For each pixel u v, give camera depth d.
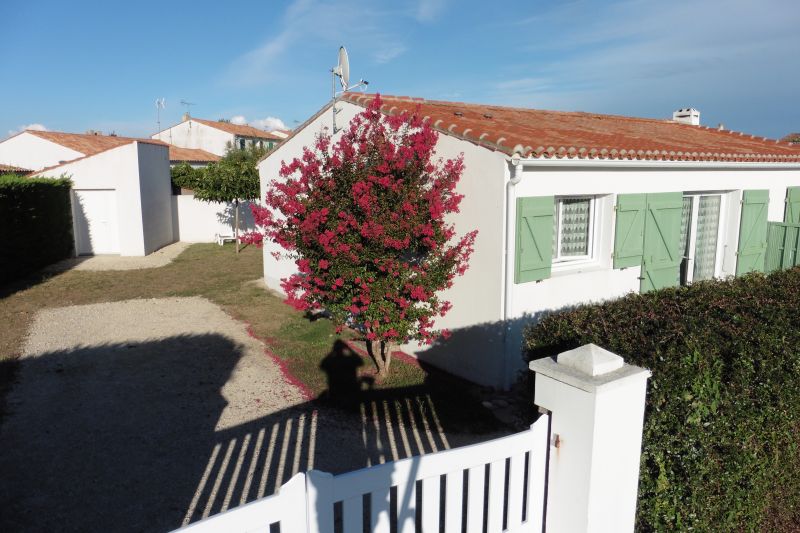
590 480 2.78
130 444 5.48
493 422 5.97
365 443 5.50
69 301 12.07
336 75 9.34
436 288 6.79
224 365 7.84
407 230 6.30
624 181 8.00
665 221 8.55
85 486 4.72
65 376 7.39
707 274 10.09
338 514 4.18
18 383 7.12
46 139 27.39
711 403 3.08
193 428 5.84
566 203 7.91
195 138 40.75
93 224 18.94
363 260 6.48
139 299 12.25
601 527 2.89
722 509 3.26
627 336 3.47
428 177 6.90
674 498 3.10
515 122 9.22
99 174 18.50
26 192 14.93
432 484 2.68
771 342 3.43
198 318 10.52
